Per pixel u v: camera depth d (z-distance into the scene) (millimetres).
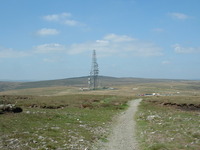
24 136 20609
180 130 26797
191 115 44625
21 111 36125
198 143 20000
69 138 21641
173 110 53812
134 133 26141
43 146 17844
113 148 19062
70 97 82000
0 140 18781
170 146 18656
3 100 57188
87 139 21797
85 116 39875
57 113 39906
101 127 29750
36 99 68688
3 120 27625
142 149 18656
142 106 62562
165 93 169500
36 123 28250
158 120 36469
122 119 39219
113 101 73750
